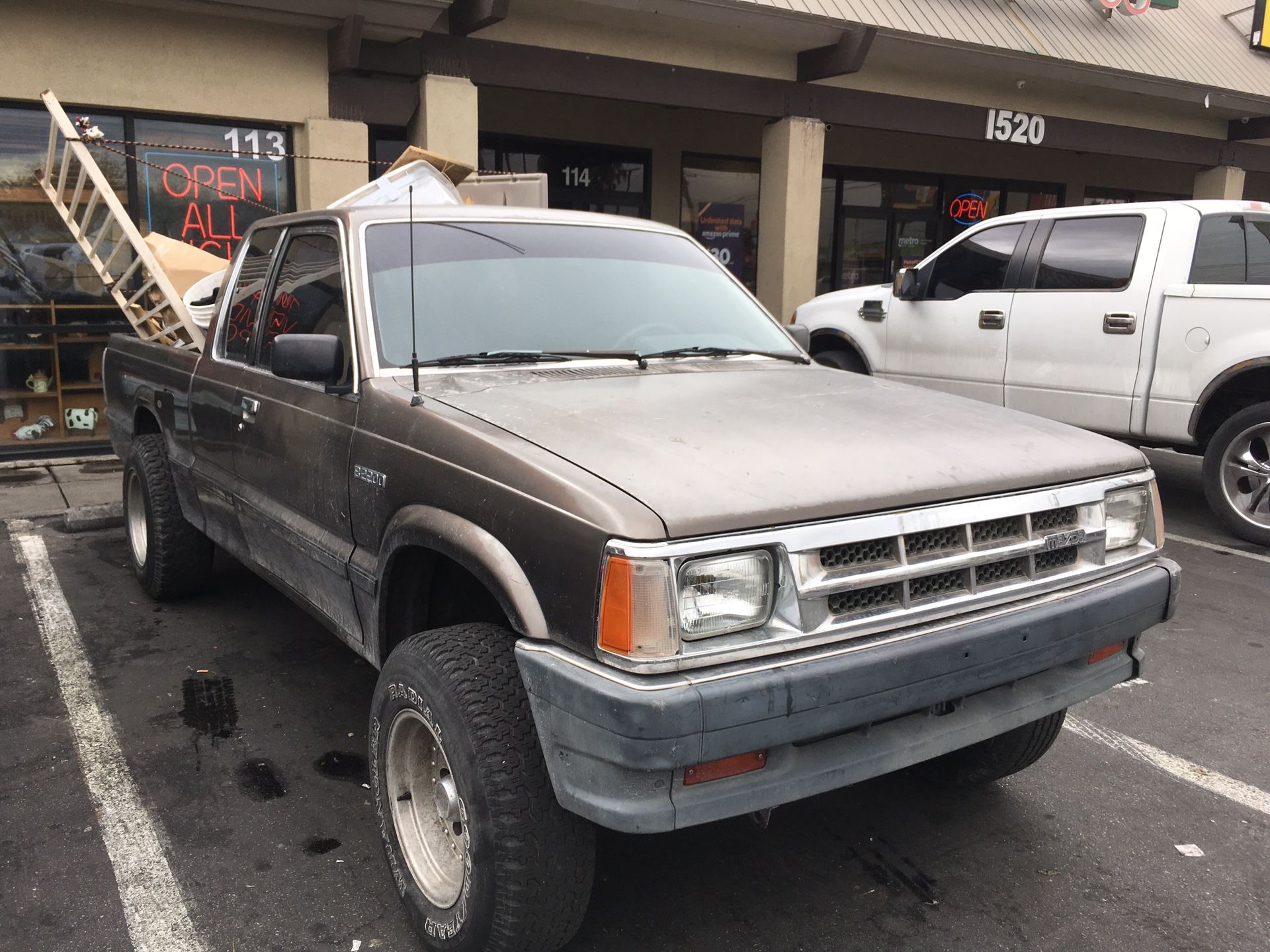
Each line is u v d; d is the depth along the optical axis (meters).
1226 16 14.41
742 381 3.17
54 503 7.04
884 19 10.29
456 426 2.57
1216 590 5.56
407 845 2.60
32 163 7.77
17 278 8.04
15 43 7.29
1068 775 3.55
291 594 3.63
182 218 8.27
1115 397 6.56
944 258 7.69
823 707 2.12
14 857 2.95
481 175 6.93
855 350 8.43
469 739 2.25
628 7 8.89
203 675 4.27
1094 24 12.46
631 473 2.22
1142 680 4.40
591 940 2.62
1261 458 6.40
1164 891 2.86
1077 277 6.79
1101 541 2.70
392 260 3.28
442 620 2.93
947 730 2.40
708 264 4.07
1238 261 6.50
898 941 2.63
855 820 3.25
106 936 2.61
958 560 2.36
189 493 4.57
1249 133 14.09
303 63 8.26
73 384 8.47
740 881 2.90
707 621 2.06
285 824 3.15
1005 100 12.15
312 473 3.21
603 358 3.28
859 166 14.36
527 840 2.21
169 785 3.38
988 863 2.99
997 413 3.04
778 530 2.14
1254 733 3.88
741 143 13.14
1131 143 13.45
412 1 7.75
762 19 9.36
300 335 2.97
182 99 7.87
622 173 12.55
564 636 2.14
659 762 1.97
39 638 4.66
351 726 3.83
